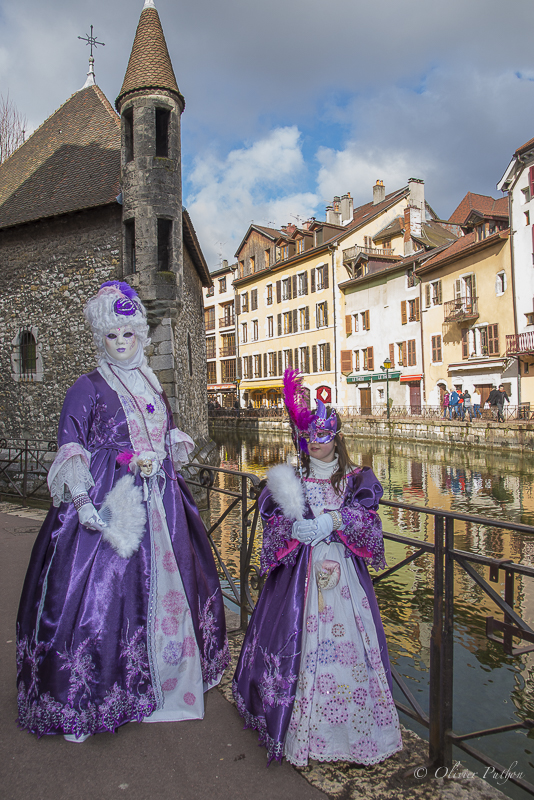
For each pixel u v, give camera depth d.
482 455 19.58
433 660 1.89
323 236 37.84
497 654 4.89
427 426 24.03
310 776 1.80
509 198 23.89
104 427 2.12
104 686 1.92
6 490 10.32
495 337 24.98
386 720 1.83
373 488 1.88
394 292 32.34
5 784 1.73
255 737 2.01
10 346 13.82
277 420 34.50
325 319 37.41
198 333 20.23
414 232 33.50
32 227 13.43
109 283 2.34
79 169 14.19
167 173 11.93
